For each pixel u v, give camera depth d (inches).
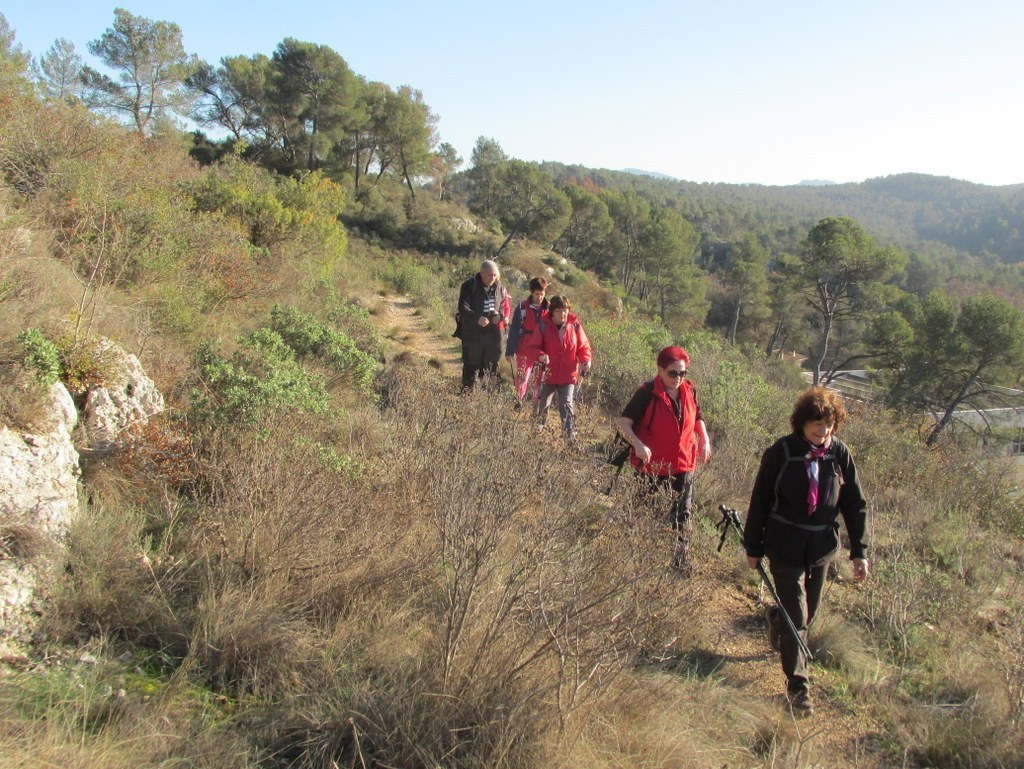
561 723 102.0
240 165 658.8
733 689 134.0
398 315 585.6
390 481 167.5
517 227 2439.7
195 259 340.8
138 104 1562.5
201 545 139.6
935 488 289.4
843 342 1784.0
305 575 134.3
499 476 132.6
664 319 2488.9
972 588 197.0
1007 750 122.9
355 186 2284.7
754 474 250.5
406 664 116.6
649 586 117.6
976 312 1104.2
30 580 115.8
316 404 194.9
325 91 1993.1
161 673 110.7
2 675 100.4
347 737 101.1
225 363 199.0
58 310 199.3
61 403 158.2
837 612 173.6
